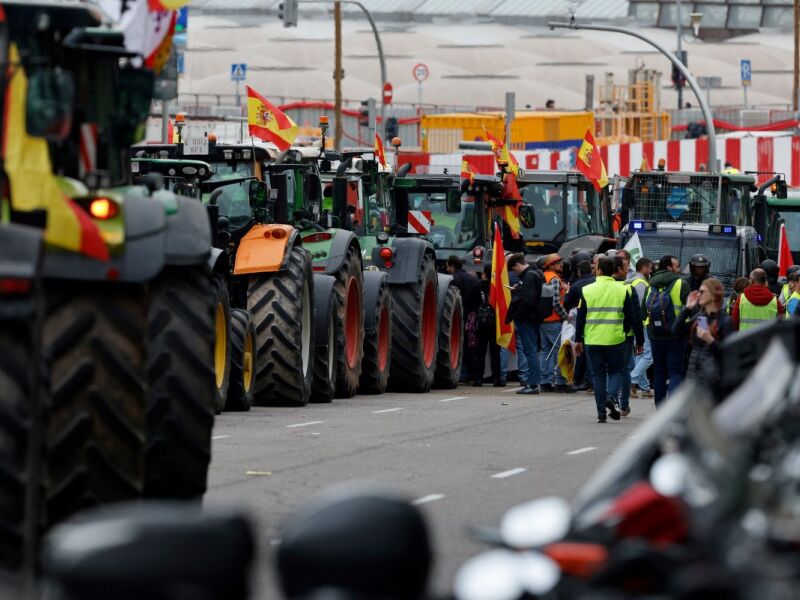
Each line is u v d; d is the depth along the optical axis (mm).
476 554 26641
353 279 62594
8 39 23562
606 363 54500
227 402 53656
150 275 24031
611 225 96875
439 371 72875
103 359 24406
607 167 139125
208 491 33625
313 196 61656
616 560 11758
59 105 22422
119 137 26688
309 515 11445
